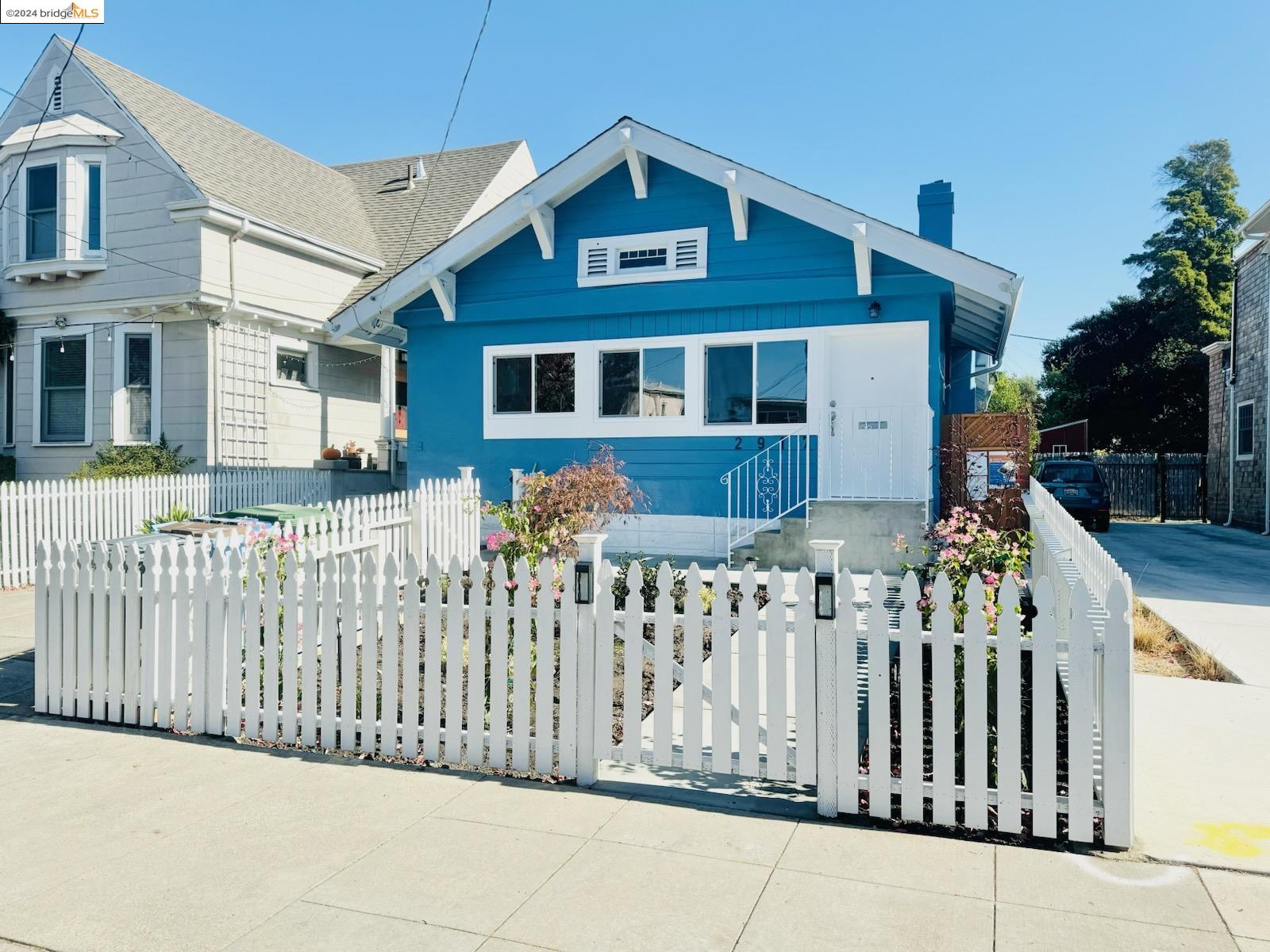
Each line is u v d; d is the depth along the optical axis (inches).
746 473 474.3
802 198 434.0
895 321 446.0
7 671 271.1
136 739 207.8
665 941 119.7
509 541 336.2
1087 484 742.5
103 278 609.3
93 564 224.5
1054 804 145.9
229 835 155.0
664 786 175.6
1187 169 1499.8
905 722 155.6
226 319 604.4
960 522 253.9
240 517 346.9
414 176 836.6
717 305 473.4
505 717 184.9
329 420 698.2
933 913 125.8
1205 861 140.9
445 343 535.8
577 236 500.7
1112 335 1434.5
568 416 509.0
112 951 119.5
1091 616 162.2
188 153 617.3
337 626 197.5
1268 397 730.2
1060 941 118.1
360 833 155.0
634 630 173.6
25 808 167.5
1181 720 220.5
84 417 628.1
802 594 161.3
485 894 133.1
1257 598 392.2
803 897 131.0
